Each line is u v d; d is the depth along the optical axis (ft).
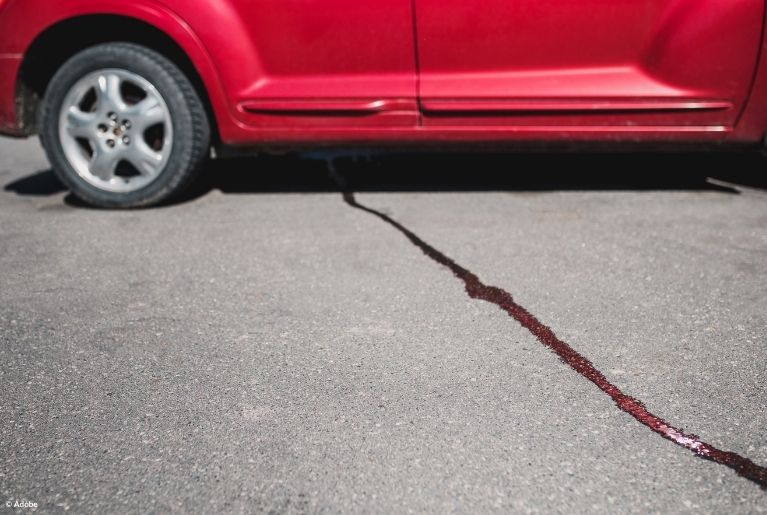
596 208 11.27
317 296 8.34
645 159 14.07
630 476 5.20
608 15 10.53
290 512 4.92
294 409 6.10
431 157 14.71
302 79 11.13
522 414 5.97
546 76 10.82
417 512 4.89
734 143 10.98
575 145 11.16
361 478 5.23
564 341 7.20
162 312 8.02
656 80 10.73
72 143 11.63
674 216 10.84
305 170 13.92
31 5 11.24
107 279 8.94
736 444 5.56
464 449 5.53
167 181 11.50
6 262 9.52
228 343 7.29
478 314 7.82
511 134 11.12
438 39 10.78
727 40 10.45
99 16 11.21
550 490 5.07
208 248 9.95
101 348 7.23
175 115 11.27
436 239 10.07
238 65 11.07
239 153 11.77
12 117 11.79
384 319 7.73
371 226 10.68
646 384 6.40
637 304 8.00
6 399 6.35
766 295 8.16
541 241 9.93
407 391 6.34
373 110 11.11
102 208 11.87
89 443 5.72
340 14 10.82
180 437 5.76
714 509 4.88
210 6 10.89
